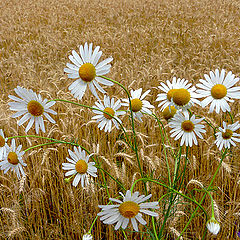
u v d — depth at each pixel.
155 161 2.92
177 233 2.27
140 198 1.33
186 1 20.19
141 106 2.10
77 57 1.56
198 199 3.15
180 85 1.91
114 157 3.69
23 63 7.76
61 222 3.16
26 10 19.02
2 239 2.93
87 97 5.01
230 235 2.90
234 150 3.64
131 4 20.17
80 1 22.62
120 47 9.34
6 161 1.75
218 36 9.87
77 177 1.88
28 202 3.12
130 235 2.73
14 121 4.48
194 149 3.96
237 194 3.31
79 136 4.12
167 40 10.58
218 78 1.68
